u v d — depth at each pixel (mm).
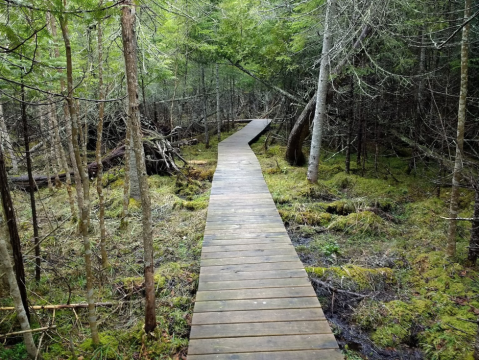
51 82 3658
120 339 3584
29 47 3146
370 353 3674
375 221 6395
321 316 3482
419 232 6242
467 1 4605
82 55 5988
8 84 3322
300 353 3006
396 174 9547
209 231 5488
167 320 3896
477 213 4832
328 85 8609
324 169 9844
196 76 15195
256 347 3082
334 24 7504
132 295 4344
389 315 4094
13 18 2662
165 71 8562
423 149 8875
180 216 6941
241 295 3832
